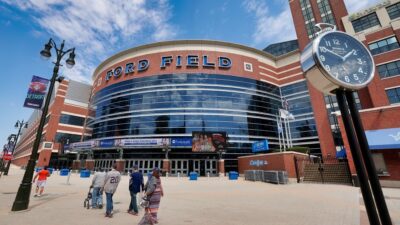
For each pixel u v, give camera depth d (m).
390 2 29.41
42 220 6.70
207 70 45.66
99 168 40.53
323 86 3.91
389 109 17.47
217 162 36.75
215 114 41.59
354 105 3.64
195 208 9.16
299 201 10.87
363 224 6.48
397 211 8.52
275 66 53.34
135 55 50.09
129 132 41.81
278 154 24.89
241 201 11.02
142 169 37.75
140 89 45.50
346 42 4.13
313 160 28.39
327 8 42.06
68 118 54.47
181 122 40.62
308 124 43.94
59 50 11.05
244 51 49.75
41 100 12.12
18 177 26.16
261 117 44.47
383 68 26.42
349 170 20.22
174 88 43.91
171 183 22.34
